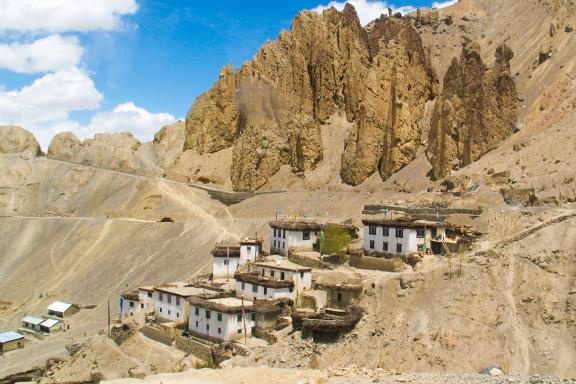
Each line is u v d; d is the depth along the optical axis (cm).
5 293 19088
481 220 11750
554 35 18962
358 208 16712
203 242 17600
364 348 8881
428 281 9700
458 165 16488
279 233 13412
